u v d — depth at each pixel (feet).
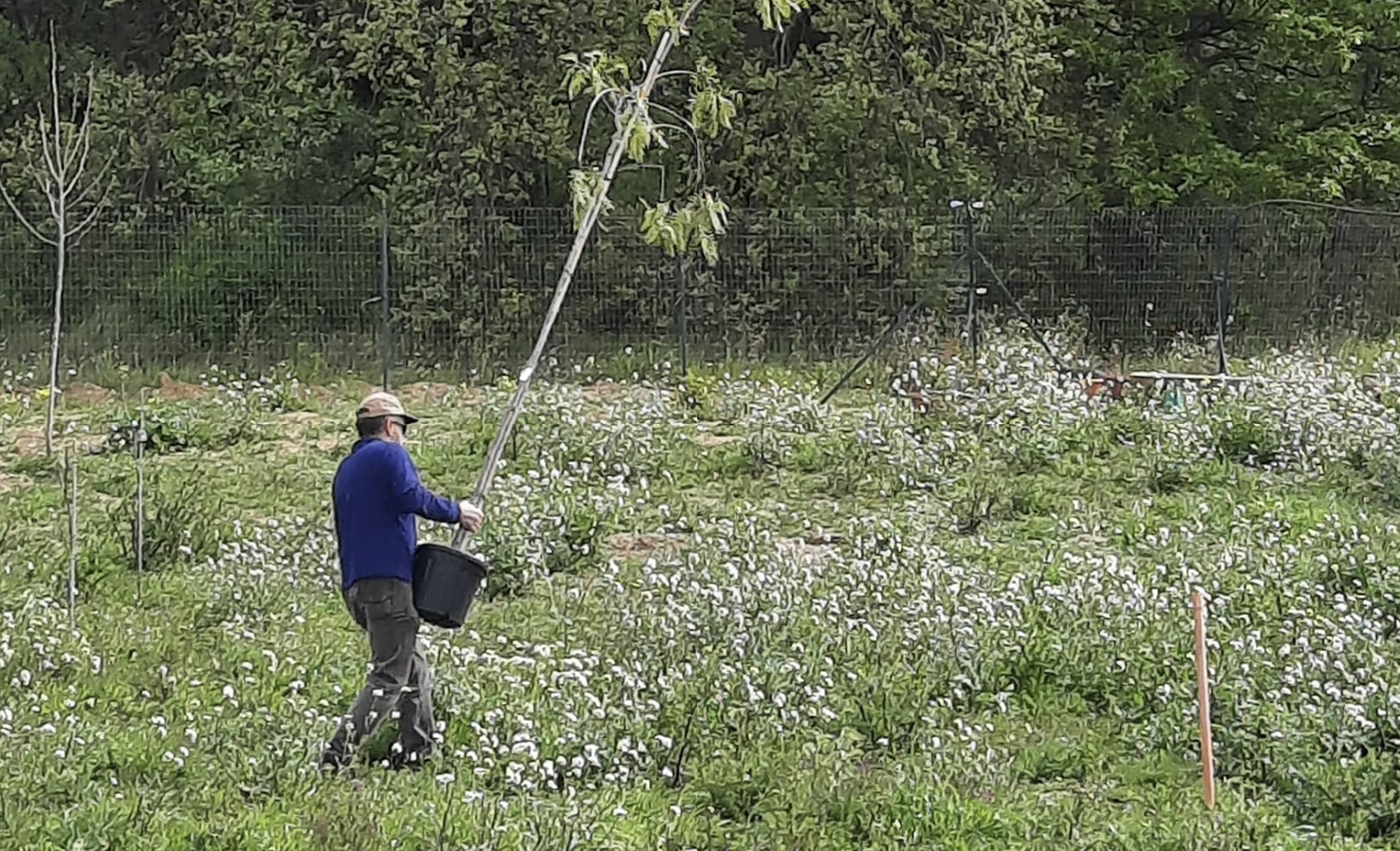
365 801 20.43
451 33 69.00
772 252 69.87
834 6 69.87
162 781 21.83
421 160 69.72
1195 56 84.64
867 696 25.66
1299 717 24.03
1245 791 22.53
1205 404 50.01
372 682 22.18
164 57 84.53
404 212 69.56
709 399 56.24
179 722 24.16
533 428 47.96
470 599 22.36
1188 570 32.37
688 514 39.83
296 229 69.87
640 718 24.07
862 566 31.94
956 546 36.73
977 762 22.94
